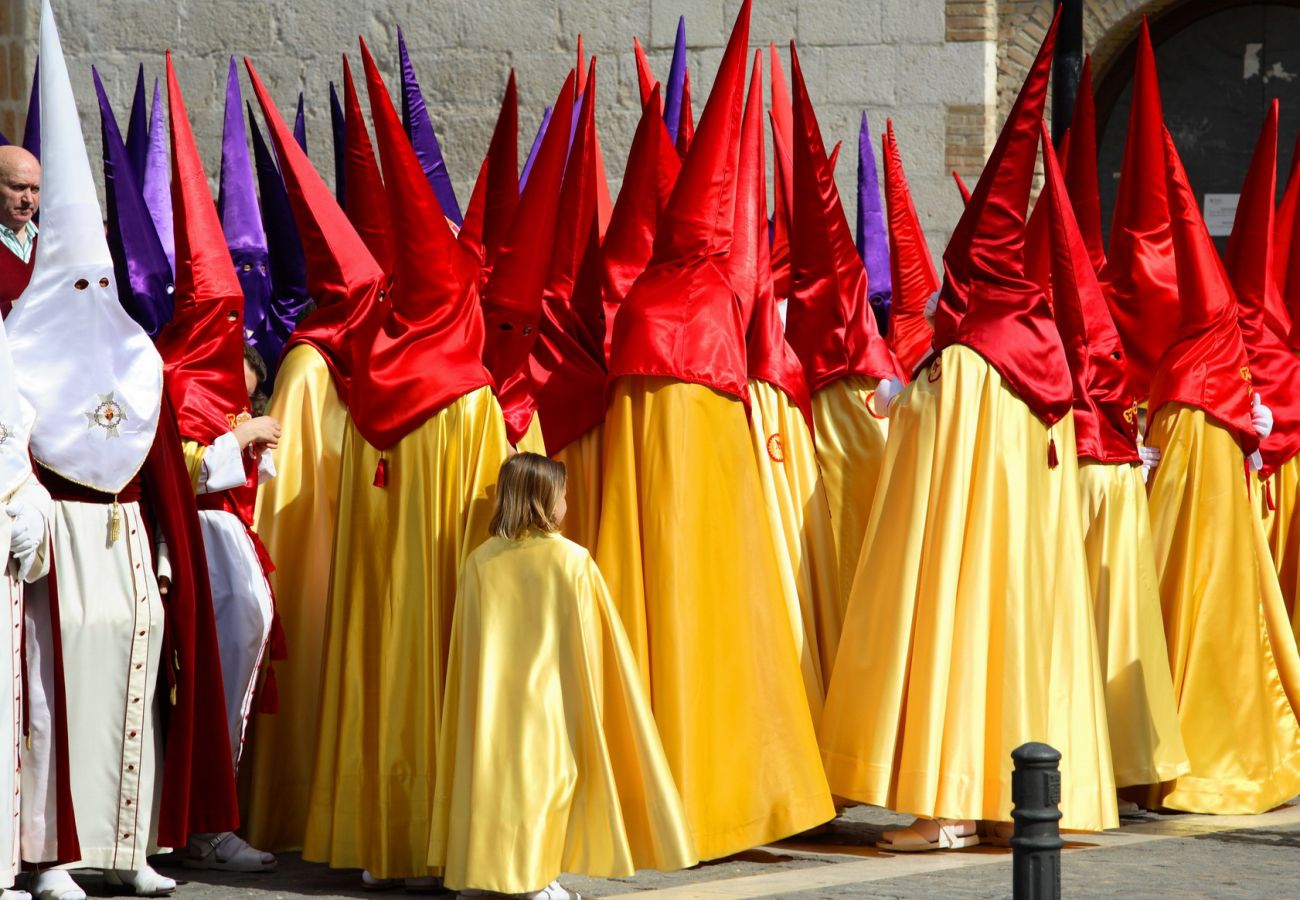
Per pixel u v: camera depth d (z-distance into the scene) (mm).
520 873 9750
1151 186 14461
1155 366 14531
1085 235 14633
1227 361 14148
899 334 15305
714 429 11281
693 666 11016
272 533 11883
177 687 10141
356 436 10828
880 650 11766
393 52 24062
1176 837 12359
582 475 11844
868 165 17625
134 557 10031
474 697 10125
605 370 11945
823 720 12023
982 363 11766
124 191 12133
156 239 12328
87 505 9922
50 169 9891
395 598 10578
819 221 13445
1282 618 14727
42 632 9789
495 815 9844
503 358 11289
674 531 11094
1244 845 11938
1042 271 13602
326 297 12219
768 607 11289
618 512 11227
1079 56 15602
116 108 24188
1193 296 14141
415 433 10633
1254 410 14352
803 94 13312
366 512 10719
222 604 10945
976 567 11617
